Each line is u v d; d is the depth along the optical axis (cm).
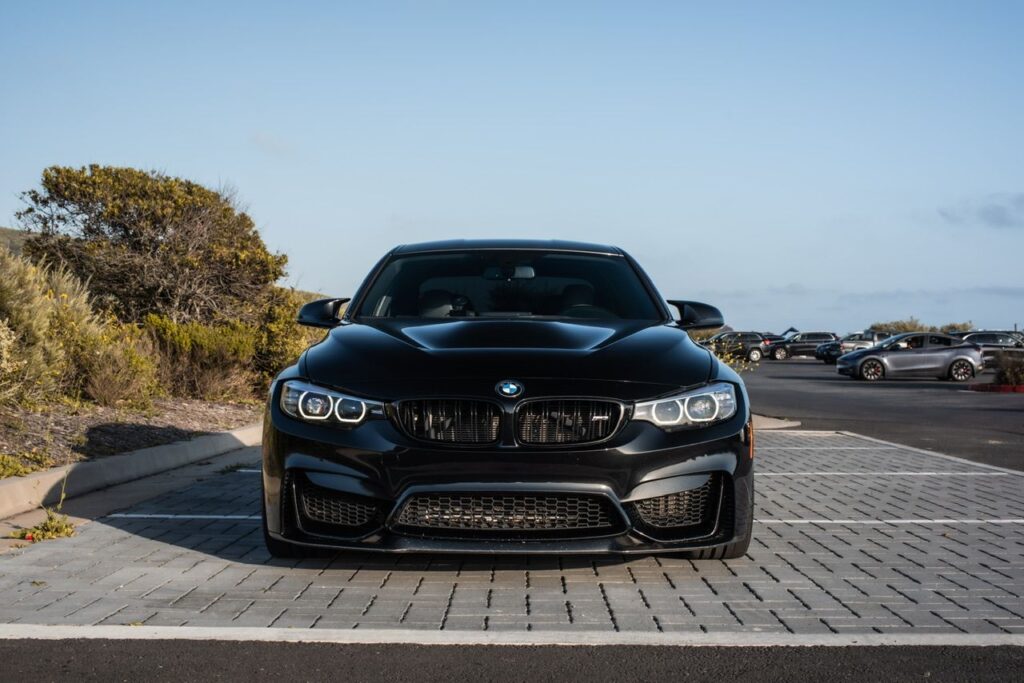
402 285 571
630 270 598
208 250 1920
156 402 1143
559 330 488
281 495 448
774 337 6400
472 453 421
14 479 632
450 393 427
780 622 387
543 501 426
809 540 554
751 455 457
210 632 366
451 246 614
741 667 330
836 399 2078
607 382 435
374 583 445
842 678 320
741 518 450
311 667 329
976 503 692
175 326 1282
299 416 446
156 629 370
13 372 891
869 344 4753
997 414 1645
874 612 402
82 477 698
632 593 429
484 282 569
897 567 486
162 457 821
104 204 1856
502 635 363
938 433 1296
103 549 515
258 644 353
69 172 1845
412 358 452
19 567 473
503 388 427
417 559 491
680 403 439
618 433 428
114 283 1861
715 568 479
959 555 516
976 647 352
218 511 628
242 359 1329
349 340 488
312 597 420
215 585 440
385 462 425
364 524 436
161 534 554
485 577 456
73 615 391
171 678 318
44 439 789
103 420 927
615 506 423
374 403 433
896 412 1695
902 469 889
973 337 3734
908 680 318
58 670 325
